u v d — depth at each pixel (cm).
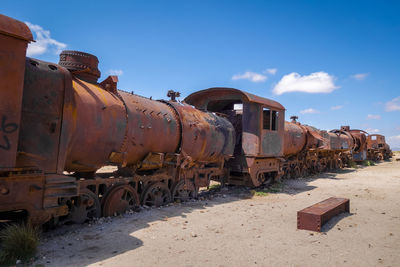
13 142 425
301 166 1772
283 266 446
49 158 496
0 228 491
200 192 1127
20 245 434
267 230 635
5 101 419
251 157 1146
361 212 835
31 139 473
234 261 460
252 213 794
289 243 552
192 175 943
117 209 699
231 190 1186
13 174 443
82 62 656
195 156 915
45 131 492
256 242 553
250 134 1152
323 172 2078
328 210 693
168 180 904
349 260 476
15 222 499
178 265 438
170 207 820
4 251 428
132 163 765
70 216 597
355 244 556
